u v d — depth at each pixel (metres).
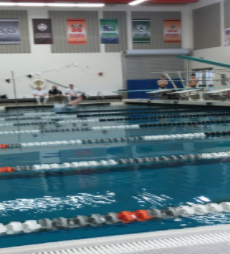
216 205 1.96
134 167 3.10
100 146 4.27
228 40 12.79
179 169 2.96
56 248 1.34
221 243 1.34
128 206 2.05
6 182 2.69
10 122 7.44
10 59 13.48
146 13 14.68
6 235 1.65
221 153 3.54
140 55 14.67
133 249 1.31
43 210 2.03
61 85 14.16
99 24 14.27
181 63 15.28
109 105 12.43
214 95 9.35
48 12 13.67
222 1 12.90
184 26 15.16
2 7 13.13
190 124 6.16
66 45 14.05
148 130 5.57
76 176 2.83
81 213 1.96
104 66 14.55
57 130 5.88
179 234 1.44
